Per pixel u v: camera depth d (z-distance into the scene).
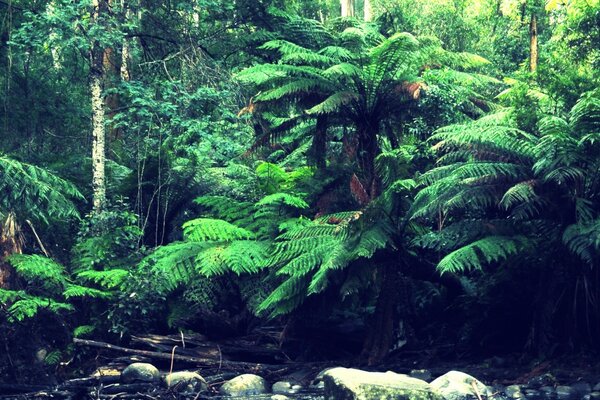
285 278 12.29
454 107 13.86
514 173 9.82
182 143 14.76
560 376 9.35
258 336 12.73
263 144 14.04
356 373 7.57
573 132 9.55
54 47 15.05
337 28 16.39
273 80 13.14
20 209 12.95
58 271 11.95
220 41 16.53
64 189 13.62
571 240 9.48
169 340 11.88
